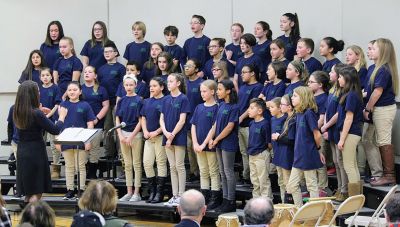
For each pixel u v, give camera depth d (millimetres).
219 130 7535
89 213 4430
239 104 8039
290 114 7059
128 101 8258
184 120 7848
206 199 7789
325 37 8344
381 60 6980
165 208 7805
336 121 6961
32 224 4285
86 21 10117
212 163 7676
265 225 4391
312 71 8031
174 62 8656
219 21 9633
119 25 10039
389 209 4215
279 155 7152
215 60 8664
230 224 6711
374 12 8305
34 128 6902
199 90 8391
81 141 7199
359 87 6801
